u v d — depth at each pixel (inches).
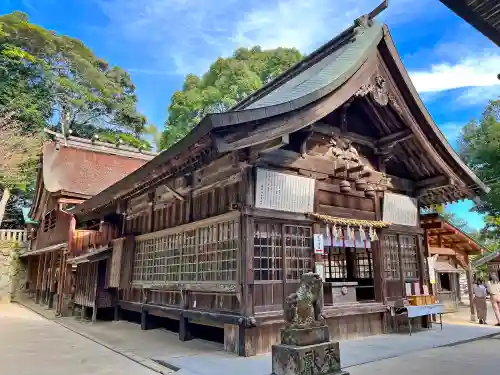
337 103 279.9
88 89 1385.3
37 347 288.0
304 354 155.1
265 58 1316.4
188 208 333.4
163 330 366.6
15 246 814.5
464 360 229.3
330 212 308.0
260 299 251.1
